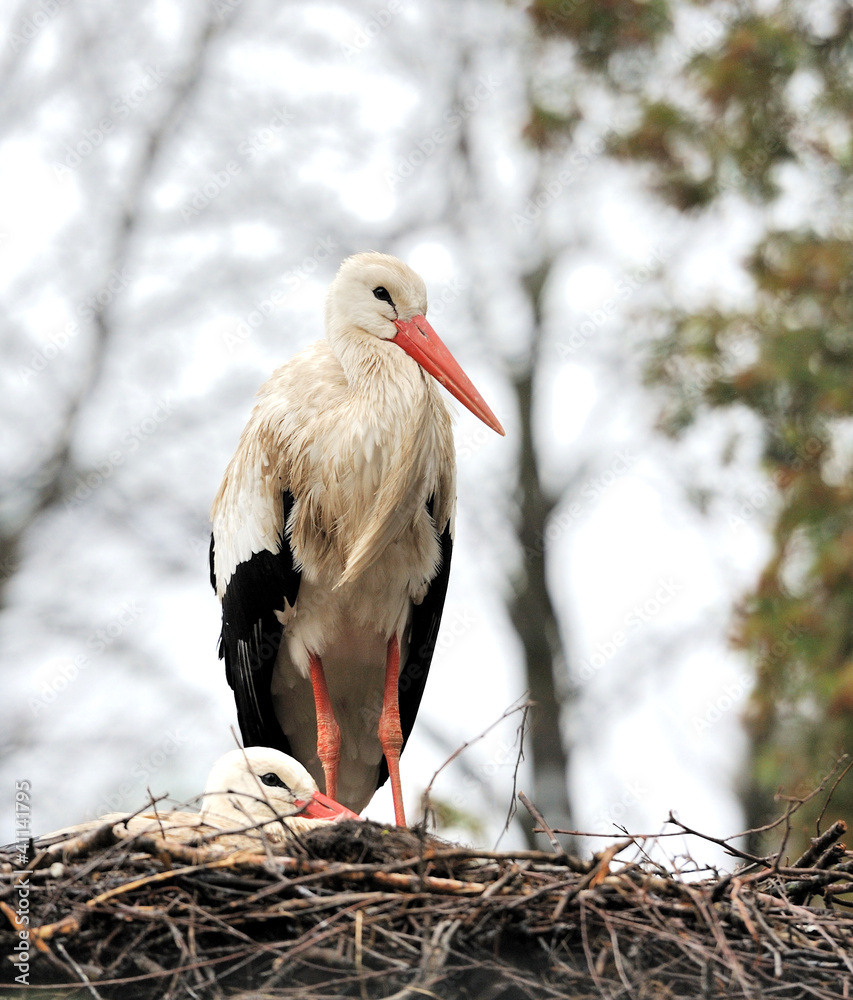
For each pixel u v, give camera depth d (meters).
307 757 13.32
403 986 7.79
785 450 20.66
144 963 7.73
